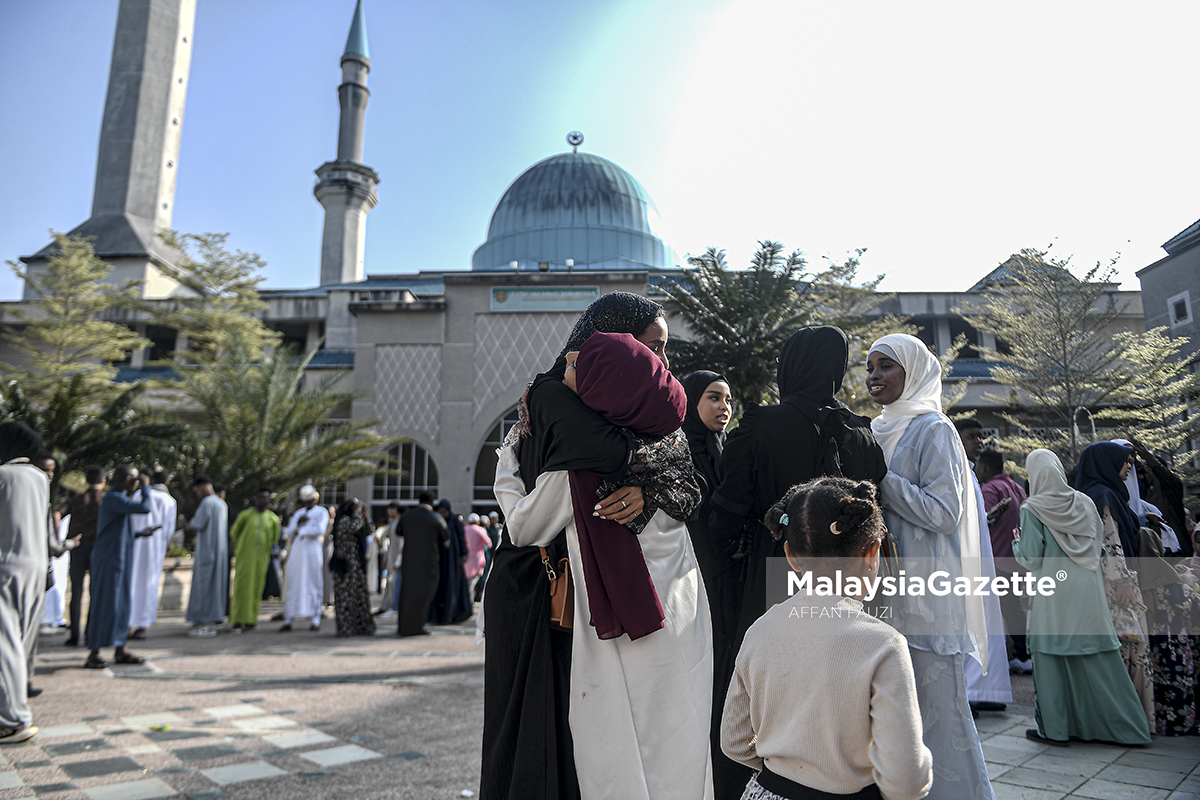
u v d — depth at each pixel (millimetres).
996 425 20703
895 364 2814
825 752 1545
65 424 15898
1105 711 4094
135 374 30156
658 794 1895
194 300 27266
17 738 4266
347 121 45812
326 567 11102
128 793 3400
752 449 2637
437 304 24609
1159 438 6703
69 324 25078
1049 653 4191
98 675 6609
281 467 18016
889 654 1543
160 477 13141
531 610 2078
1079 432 8984
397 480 23875
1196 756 3836
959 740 2291
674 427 2125
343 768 3824
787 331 13672
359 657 7855
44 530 4605
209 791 3438
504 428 24062
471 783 3574
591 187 36406
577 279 24531
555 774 1926
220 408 18469
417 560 9938
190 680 6395
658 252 35938
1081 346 9312
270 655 7980
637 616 1946
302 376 25422
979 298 24594
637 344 2121
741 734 1778
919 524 2436
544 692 1997
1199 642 4438
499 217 36969
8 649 4273
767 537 2643
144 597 9383
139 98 40375
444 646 8812
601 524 2002
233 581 10648
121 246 36594
